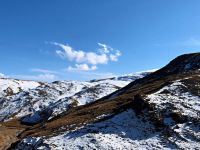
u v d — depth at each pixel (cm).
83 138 4497
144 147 4084
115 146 4131
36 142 4884
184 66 10588
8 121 18125
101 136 4438
